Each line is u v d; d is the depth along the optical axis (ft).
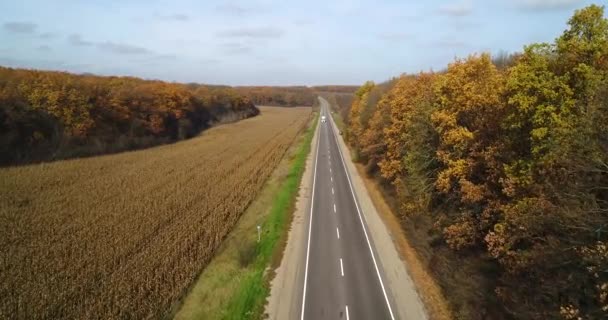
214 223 116.26
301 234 112.16
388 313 72.59
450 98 87.76
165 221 117.29
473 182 79.97
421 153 104.17
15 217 118.21
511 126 64.69
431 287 81.41
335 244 104.53
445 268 83.41
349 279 85.35
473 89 78.33
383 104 166.30
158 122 298.15
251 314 73.05
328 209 135.03
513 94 66.13
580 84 59.57
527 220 55.16
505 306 62.39
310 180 176.65
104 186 155.22
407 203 112.57
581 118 52.44
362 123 210.79
